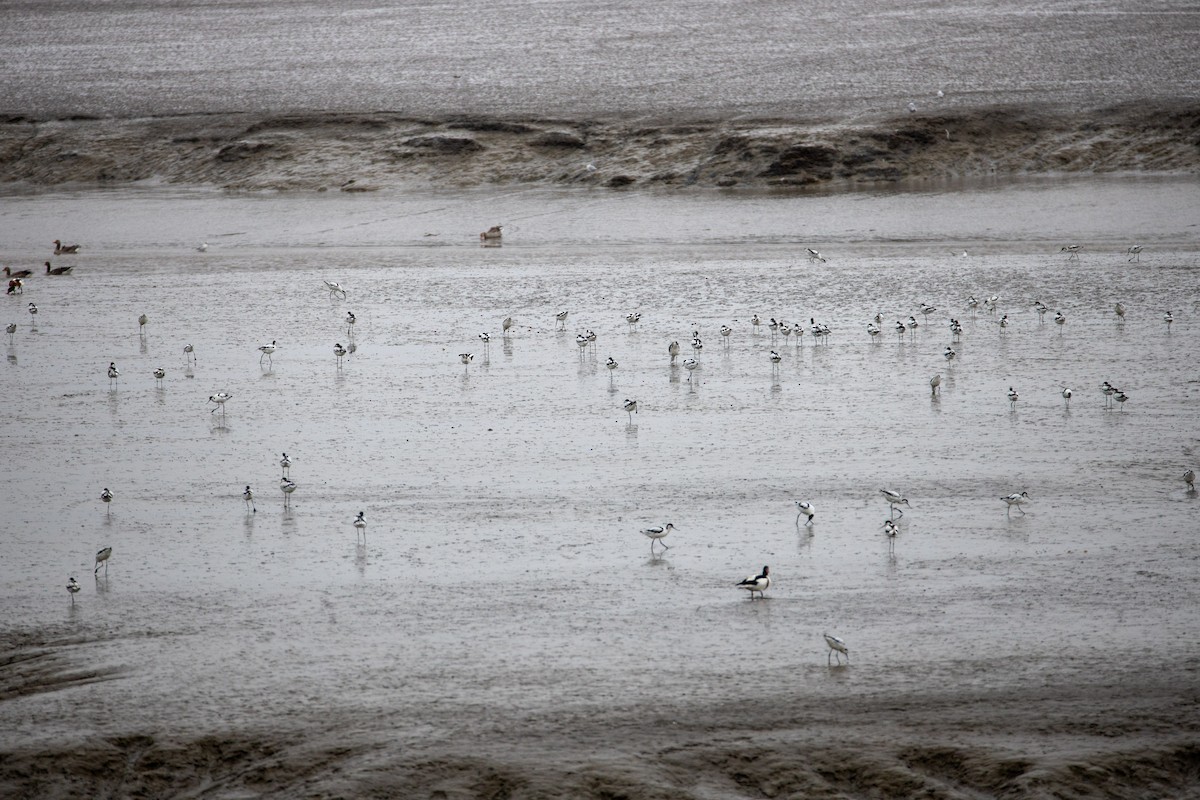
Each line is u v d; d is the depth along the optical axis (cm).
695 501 11625
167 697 8288
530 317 19900
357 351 17825
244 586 9944
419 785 7362
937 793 7200
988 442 13100
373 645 8956
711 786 7338
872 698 8150
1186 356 16262
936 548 10406
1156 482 11762
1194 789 7225
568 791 7269
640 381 15925
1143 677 8281
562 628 9169
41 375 16688
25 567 10350
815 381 15762
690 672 8512
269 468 12788
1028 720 7844
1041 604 9338
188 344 18325
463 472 12556
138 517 11456
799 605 9444
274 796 7350
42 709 8162
